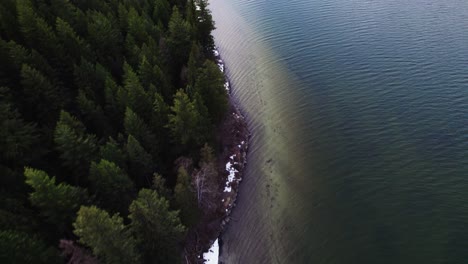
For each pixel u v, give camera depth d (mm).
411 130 56156
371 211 45375
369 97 64188
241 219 46094
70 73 52000
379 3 99312
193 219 37969
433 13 90062
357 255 40719
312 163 53469
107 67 56875
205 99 50625
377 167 51219
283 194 49062
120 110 46938
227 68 79500
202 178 40312
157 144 44969
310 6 102750
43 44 50625
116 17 70000
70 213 31750
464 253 39281
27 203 34406
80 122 40812
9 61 45219
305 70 74375
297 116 62938
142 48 56469
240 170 52500
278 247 42500
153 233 31141
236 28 96938
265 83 72688
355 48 78875
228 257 41781
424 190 46938
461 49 73250
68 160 37812
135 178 41250
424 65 69625
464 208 43844
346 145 55562
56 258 28875
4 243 25062
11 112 37531
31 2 58250
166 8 75938
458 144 52500
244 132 59844
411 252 40188
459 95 61031
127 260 27250
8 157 35688
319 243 42438
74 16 61438
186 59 64312
